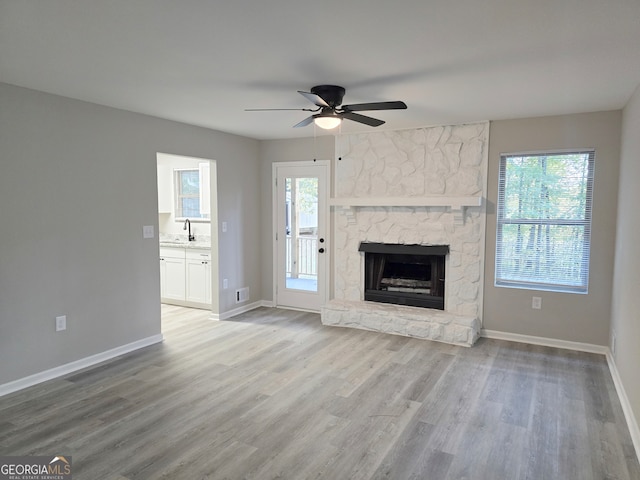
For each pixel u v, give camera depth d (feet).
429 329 15.24
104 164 13.06
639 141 9.94
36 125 11.29
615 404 10.49
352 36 7.72
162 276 20.89
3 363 10.80
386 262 17.69
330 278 18.75
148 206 14.55
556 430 9.25
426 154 16.31
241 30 7.47
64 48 8.32
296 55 8.69
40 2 6.41
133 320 14.17
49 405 10.23
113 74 9.94
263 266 20.51
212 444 8.59
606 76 9.89
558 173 14.52
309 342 15.05
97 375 12.09
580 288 14.48
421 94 11.56
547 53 8.50
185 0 6.37
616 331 12.28
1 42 8.02
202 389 11.18
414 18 6.96
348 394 10.92
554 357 13.64
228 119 15.03
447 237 16.14
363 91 11.30
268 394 10.89
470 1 6.37
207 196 20.85
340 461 8.06
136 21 7.12
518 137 14.79
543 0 6.31
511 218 15.30
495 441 8.80
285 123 15.81
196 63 9.17
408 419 9.66
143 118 14.21
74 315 12.39
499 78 10.14
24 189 11.08
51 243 11.74
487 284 15.65
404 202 16.20
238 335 15.88
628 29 7.34
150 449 8.39
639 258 9.38
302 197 19.19
